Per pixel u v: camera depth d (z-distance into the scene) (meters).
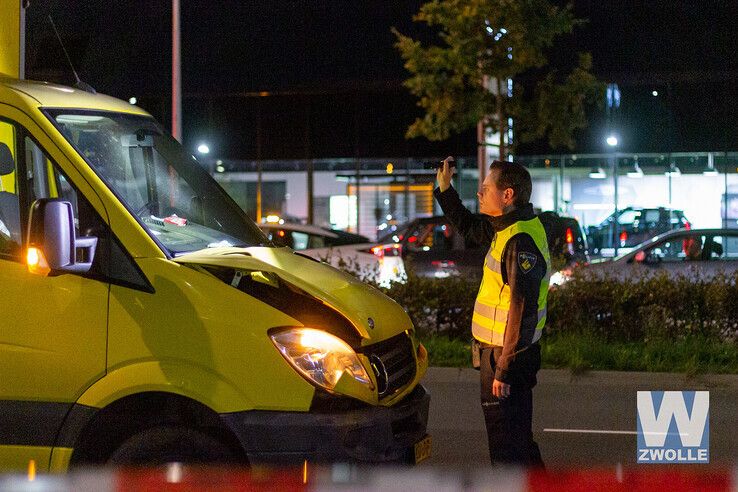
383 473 6.72
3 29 8.55
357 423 6.56
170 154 7.98
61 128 6.98
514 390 7.21
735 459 10.37
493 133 25.14
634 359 15.41
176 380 6.48
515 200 7.29
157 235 7.13
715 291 16.39
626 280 17.00
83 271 6.65
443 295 16.94
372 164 41.06
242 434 6.48
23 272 6.75
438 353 15.73
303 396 6.50
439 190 8.26
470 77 24.64
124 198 7.00
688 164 39.12
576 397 13.76
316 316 6.88
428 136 25.19
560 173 40.00
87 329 6.62
